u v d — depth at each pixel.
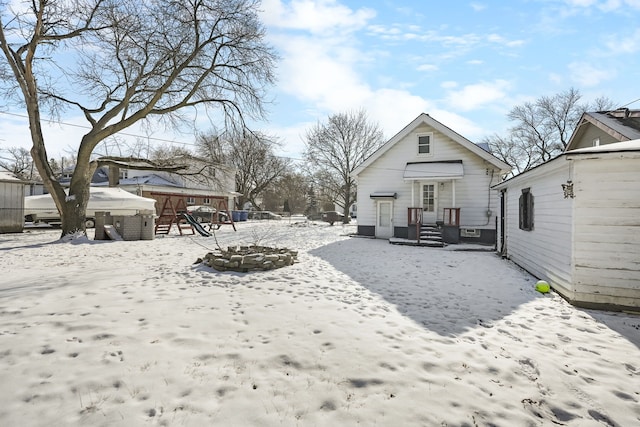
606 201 5.12
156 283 5.69
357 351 3.24
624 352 3.50
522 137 37.59
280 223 30.36
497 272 7.96
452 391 2.62
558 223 5.98
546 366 3.12
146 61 13.45
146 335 3.46
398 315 4.45
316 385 2.63
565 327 4.24
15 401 2.33
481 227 15.12
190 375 2.72
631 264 4.96
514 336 3.88
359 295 5.40
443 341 3.62
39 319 3.82
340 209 55.28
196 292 5.18
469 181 15.42
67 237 12.29
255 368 2.87
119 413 2.23
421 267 8.40
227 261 6.89
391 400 2.47
